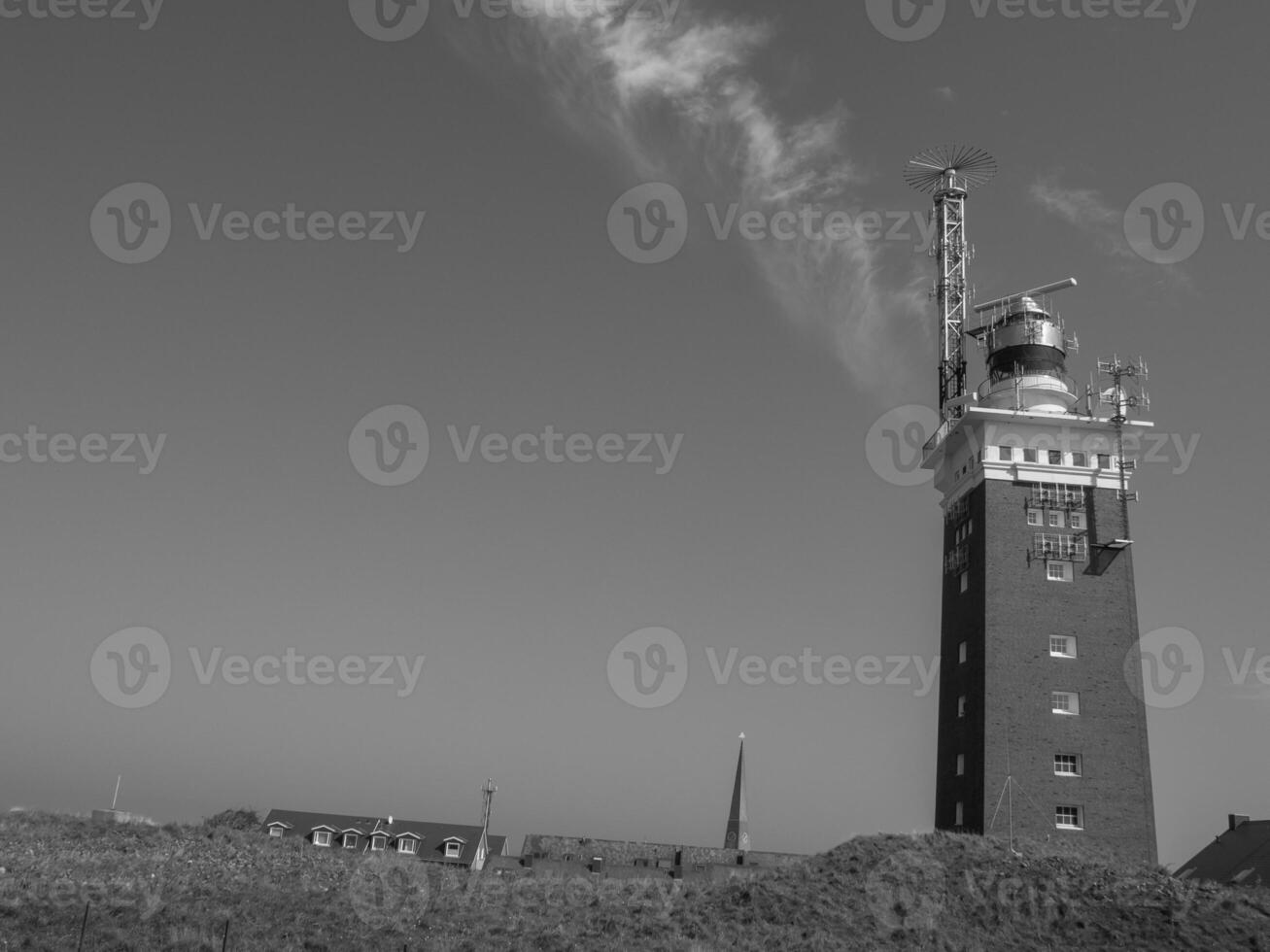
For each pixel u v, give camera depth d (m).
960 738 70.75
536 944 50.66
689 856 92.06
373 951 48.50
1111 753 67.38
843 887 57.47
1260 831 74.88
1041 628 69.56
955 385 82.75
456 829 110.44
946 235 86.06
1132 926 53.41
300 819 111.50
